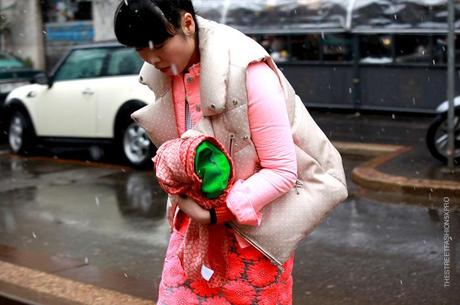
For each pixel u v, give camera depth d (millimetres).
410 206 8445
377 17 15430
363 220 7914
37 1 25016
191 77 2840
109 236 7660
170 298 2990
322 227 7660
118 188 10180
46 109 12766
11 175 11445
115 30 2674
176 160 2688
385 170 9930
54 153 13547
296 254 6730
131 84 11531
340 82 18156
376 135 14469
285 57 19047
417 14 14961
